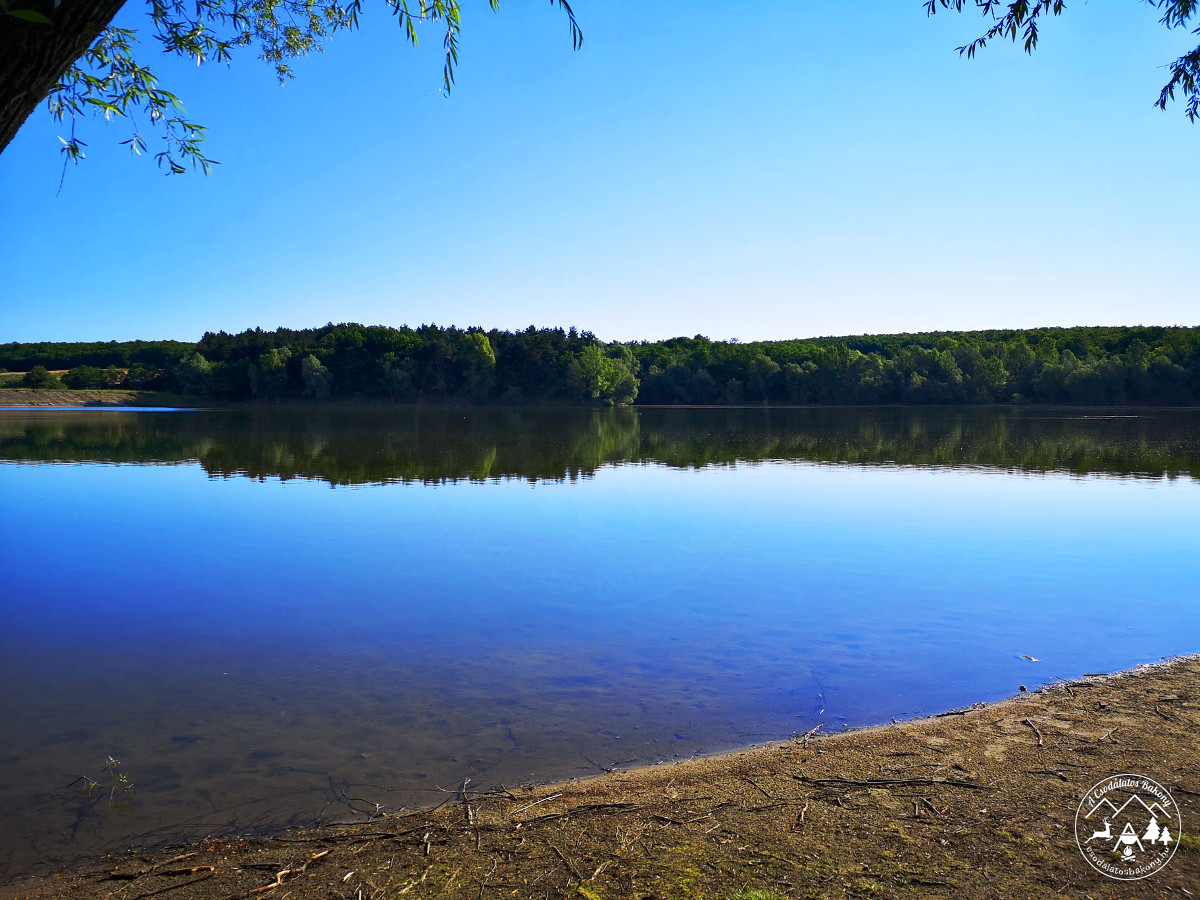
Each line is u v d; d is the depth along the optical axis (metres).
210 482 24.36
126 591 11.40
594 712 7.00
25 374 113.19
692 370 114.25
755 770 5.69
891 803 5.05
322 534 15.77
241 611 10.34
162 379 112.62
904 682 7.70
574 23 3.75
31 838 5.00
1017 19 6.47
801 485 23.45
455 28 4.32
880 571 12.52
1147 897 3.88
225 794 5.55
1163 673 7.69
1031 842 4.46
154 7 4.74
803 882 4.12
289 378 107.94
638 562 13.17
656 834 4.74
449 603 10.72
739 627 9.59
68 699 7.36
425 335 121.19
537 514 18.12
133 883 4.46
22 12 2.59
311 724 6.77
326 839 4.88
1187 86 7.17
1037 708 6.82
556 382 107.81
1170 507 18.88
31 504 19.81
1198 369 78.38
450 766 5.96
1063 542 14.80
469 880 4.30
